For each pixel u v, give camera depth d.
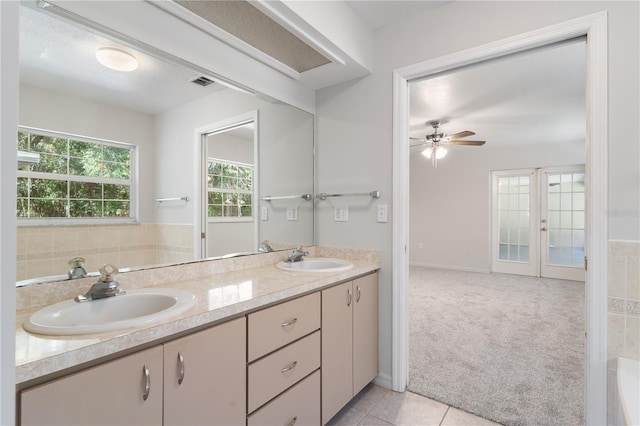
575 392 2.00
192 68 1.63
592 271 1.43
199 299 1.21
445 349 2.64
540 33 1.60
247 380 1.23
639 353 1.35
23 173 1.13
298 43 1.86
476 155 6.09
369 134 2.18
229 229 1.87
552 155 5.36
